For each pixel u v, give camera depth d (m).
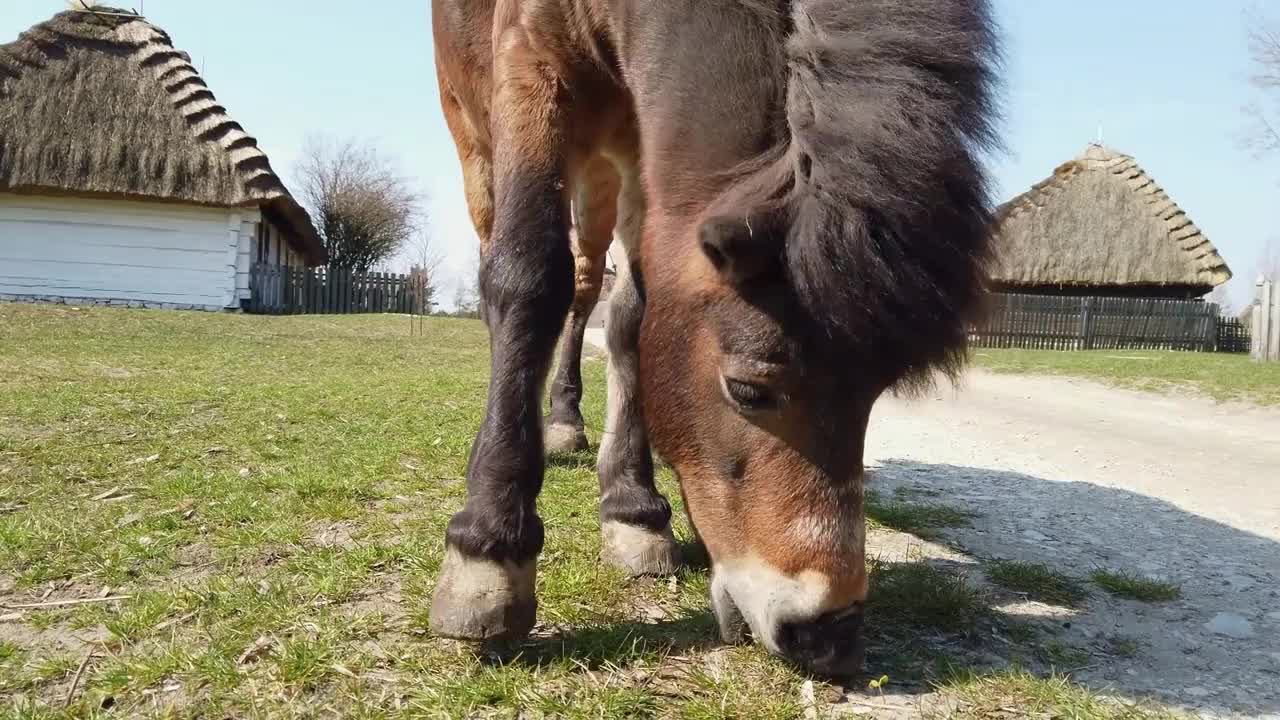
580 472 4.38
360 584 2.64
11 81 18.75
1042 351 19.48
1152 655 2.44
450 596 2.06
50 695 1.96
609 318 3.07
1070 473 5.53
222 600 2.44
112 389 6.54
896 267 1.51
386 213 39.97
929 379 1.76
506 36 2.54
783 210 1.60
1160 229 26.23
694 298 1.82
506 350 2.20
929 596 2.65
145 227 19.06
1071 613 2.76
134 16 21.05
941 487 4.88
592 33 2.36
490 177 3.64
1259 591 3.11
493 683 1.98
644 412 2.06
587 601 2.54
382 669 2.07
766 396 1.70
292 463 4.27
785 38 1.81
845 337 1.61
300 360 10.02
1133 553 3.60
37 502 3.45
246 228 19.55
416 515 3.46
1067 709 1.95
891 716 1.92
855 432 1.74
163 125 19.14
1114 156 28.25
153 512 3.34
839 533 1.74
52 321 11.93
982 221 1.60
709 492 1.90
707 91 1.88
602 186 3.36
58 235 18.72
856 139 1.53
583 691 1.96
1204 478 5.46
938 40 1.65
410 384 7.91
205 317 14.84
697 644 2.24
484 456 2.15
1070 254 26.11
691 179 1.89
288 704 1.90
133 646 2.20
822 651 1.77
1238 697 2.16
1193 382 11.18
